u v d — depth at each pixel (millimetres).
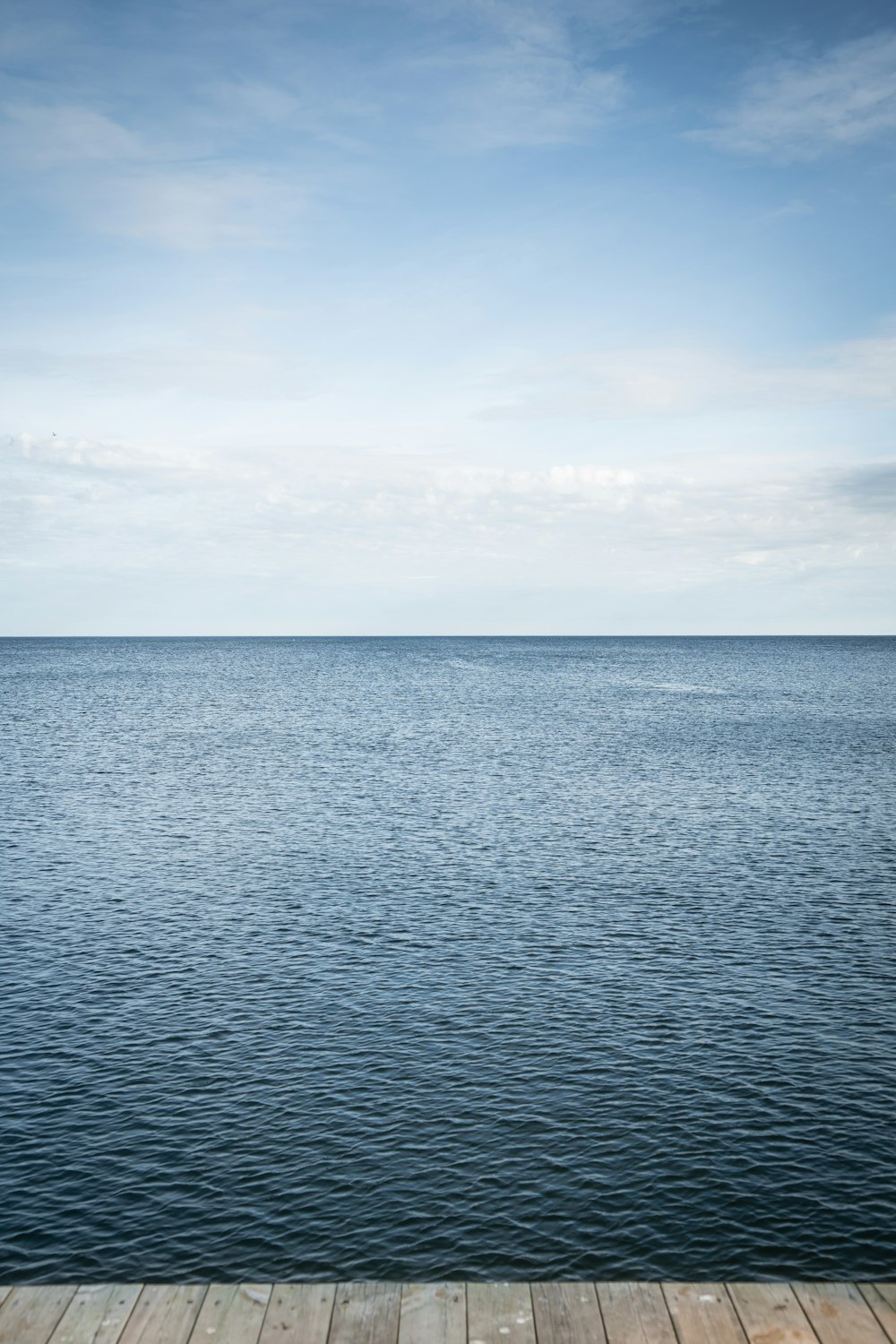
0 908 37875
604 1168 20188
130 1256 17438
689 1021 27438
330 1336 10469
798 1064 24891
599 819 54125
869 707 124875
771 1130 21672
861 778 67688
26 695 142000
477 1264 17250
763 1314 10750
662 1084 23750
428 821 53781
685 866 44094
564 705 129000
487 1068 24641
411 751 82812
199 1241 17891
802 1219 18500
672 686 167000
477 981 30344
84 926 35625
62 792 62594
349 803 59125
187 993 29438
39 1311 10875
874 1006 28469
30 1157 20609
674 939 34250
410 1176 19922
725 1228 18203
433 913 37281
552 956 32562
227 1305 10969
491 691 156625
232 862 45031
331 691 156250
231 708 124500
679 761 76188
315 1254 17547
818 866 44062
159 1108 22625
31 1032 26656
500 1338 10422
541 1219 18516
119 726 102375
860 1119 22156
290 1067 24688
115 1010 28188
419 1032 26719
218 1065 24766
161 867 44094
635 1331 10523
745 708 124125
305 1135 21500
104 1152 20797
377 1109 22609
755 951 33031
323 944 33719
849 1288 11203
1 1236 17953
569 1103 22875
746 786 64562
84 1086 23672
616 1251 17609
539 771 71375
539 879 42000
